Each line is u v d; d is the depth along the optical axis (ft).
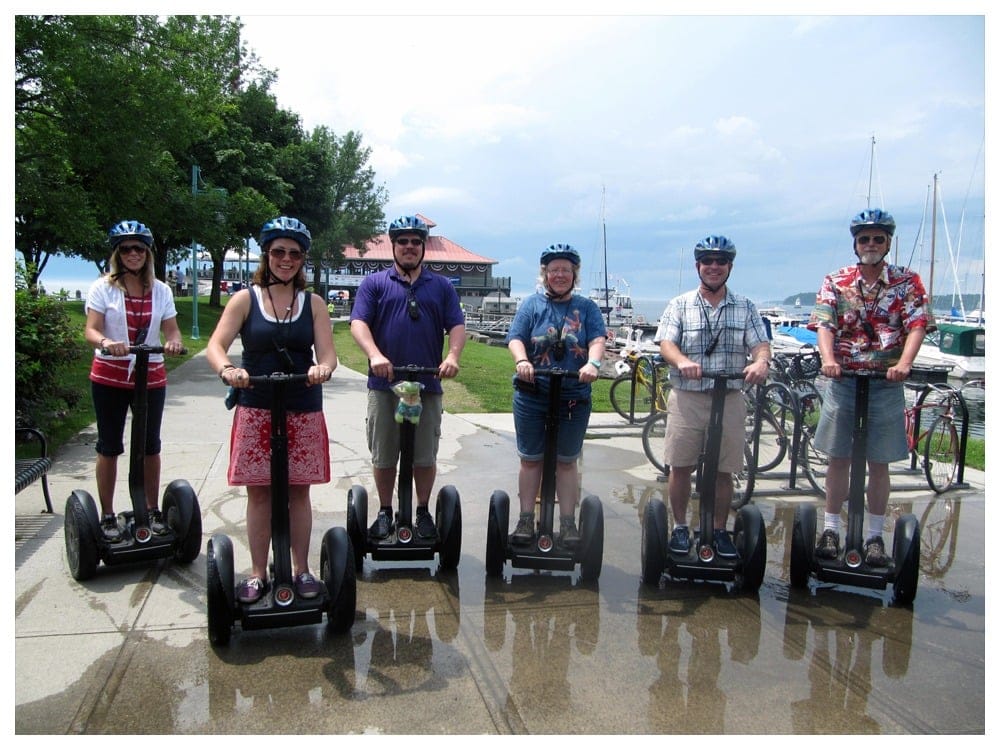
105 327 12.44
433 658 9.96
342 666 9.67
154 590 11.84
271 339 10.07
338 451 22.41
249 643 10.19
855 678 9.84
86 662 9.61
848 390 12.78
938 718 8.98
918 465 22.36
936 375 23.81
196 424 25.16
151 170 39.32
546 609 11.65
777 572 13.69
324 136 121.08
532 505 13.26
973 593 12.95
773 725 8.72
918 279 12.39
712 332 12.37
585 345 12.75
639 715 8.82
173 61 36.19
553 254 12.44
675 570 12.47
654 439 21.43
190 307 88.38
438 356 12.73
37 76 31.45
